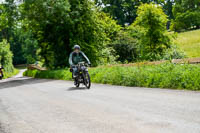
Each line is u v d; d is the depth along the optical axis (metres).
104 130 3.68
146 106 5.25
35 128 4.11
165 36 19.25
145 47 19.64
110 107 5.41
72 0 23.47
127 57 25.67
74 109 5.47
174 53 18.70
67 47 25.28
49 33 25.11
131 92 7.84
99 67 16.80
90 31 24.70
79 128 3.89
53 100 7.14
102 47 25.38
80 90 9.42
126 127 3.74
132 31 20.61
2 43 51.25
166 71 9.83
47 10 22.14
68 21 22.86
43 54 27.19
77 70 10.27
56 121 4.48
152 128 3.60
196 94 6.51
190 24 66.00
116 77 11.20
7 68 50.34
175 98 6.05
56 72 20.22
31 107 6.20
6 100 8.06
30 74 31.06
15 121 4.77
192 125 3.61
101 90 8.98
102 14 28.36
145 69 10.94
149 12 18.95
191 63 11.20
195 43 36.50
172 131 3.41
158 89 8.19
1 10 24.33
